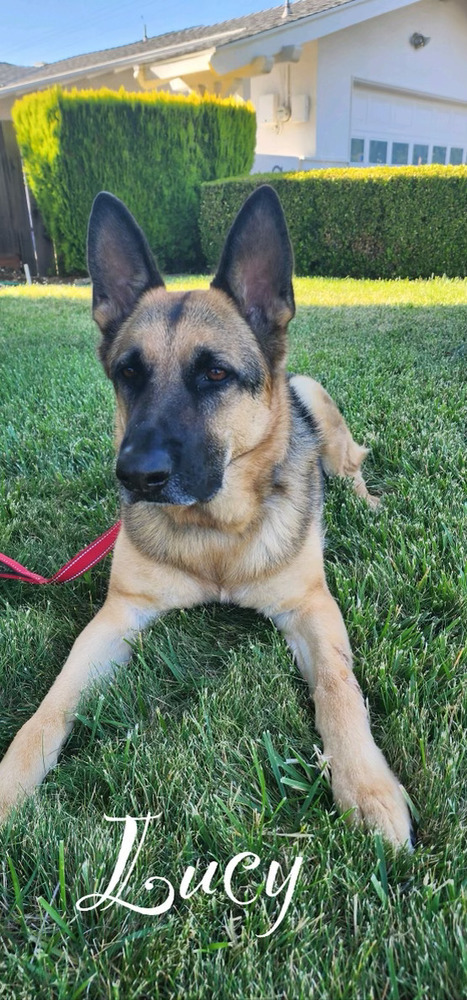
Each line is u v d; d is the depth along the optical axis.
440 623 0.51
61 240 2.70
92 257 0.55
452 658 0.45
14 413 0.99
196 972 0.28
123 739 0.41
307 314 1.60
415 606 0.51
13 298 2.10
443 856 0.32
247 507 0.50
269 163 3.24
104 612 0.51
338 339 1.32
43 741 0.40
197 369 0.49
